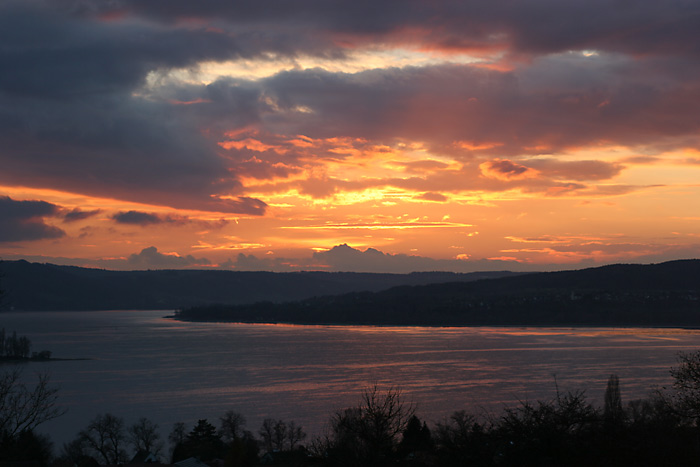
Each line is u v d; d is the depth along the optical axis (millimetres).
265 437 73125
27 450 38625
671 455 21828
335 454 27484
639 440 22047
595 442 22000
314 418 89812
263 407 101000
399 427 28391
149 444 77188
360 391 113625
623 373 126625
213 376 141250
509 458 22797
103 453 71125
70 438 81312
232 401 107875
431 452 27625
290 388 120688
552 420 22812
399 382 123500
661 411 28031
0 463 34781
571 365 144000
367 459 27062
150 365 164625
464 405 93062
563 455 22062
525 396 99688
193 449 64625
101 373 147375
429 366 150500
